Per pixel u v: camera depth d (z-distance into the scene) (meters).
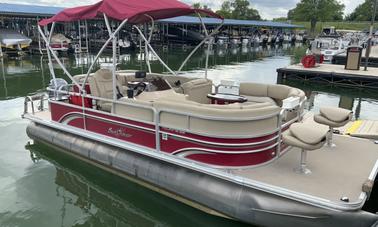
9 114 8.73
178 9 4.96
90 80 5.51
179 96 5.33
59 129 5.89
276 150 4.27
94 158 5.26
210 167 4.01
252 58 27.86
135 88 5.68
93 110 5.21
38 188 5.07
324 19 76.00
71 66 19.86
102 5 4.63
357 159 4.31
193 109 4.01
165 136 4.37
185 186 4.14
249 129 3.89
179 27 39.59
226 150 3.93
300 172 3.89
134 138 4.77
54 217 4.37
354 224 3.20
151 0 5.05
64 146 5.77
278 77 16.28
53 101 5.94
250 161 4.00
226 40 43.66
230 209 3.78
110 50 29.42
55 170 5.64
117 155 4.93
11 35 24.84
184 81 6.61
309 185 3.59
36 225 4.19
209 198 3.93
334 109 4.73
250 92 5.89
